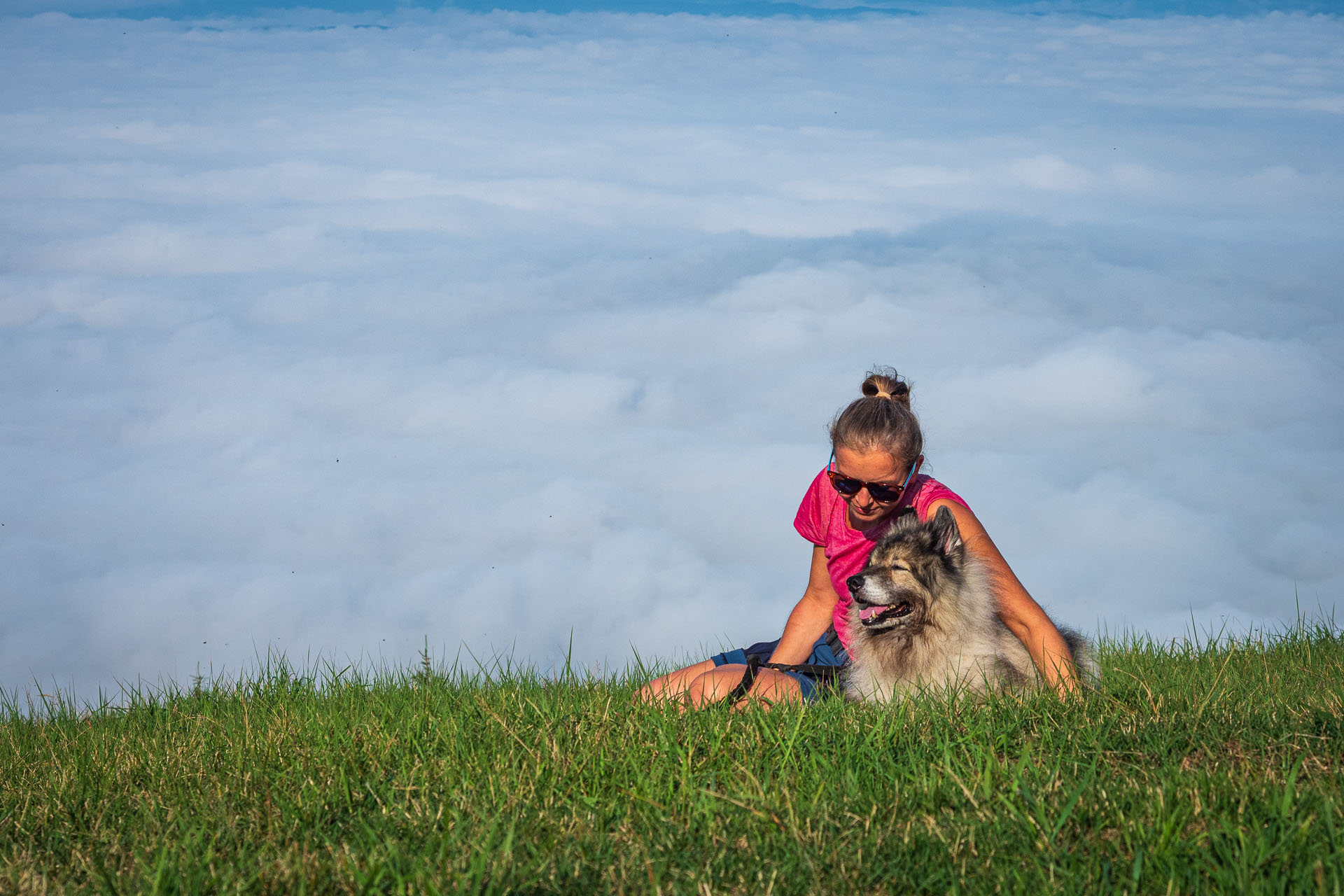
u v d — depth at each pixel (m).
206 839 3.70
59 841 3.90
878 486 5.14
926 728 4.41
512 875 3.04
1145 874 2.91
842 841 3.28
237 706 6.66
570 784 4.05
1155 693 4.80
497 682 6.61
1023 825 3.29
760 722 4.58
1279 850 2.94
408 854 3.34
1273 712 4.37
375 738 4.87
